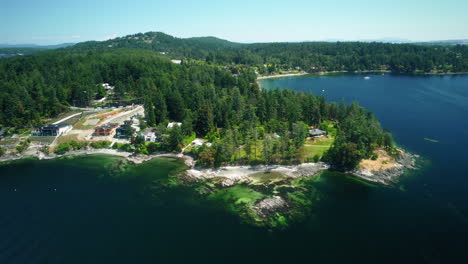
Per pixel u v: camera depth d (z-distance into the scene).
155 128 154.38
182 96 194.38
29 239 79.19
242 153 129.38
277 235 80.25
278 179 110.75
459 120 176.25
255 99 197.62
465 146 137.12
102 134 153.25
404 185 105.38
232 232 81.56
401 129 161.88
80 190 105.31
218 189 104.38
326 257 71.88
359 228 82.69
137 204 95.75
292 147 122.94
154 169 121.56
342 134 124.38
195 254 73.00
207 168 119.75
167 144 135.62
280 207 92.75
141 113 189.25
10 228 83.88
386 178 110.25
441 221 85.50
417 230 81.69
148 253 73.50
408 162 121.56
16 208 93.75
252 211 90.75
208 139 148.50
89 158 134.00
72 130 159.75
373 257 71.94
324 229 82.50
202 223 85.56
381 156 125.31
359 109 165.75
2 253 74.06
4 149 136.25
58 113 187.38
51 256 73.00
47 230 82.81
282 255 72.56
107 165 126.25
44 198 99.88
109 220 87.25
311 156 125.31
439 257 72.06
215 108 165.25
